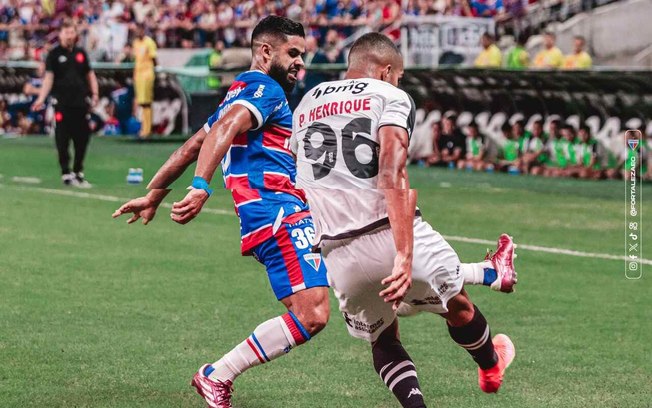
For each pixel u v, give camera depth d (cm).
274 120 1653
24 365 1997
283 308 2525
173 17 9206
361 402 1811
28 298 2581
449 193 4797
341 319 2436
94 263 3053
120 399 1802
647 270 3064
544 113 5712
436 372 2011
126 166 5878
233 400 1817
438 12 7206
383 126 1492
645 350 2183
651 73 5234
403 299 1562
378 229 1516
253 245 1658
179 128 7856
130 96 8219
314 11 8244
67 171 5038
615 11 7188
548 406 1803
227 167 1678
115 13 9412
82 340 2195
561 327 2381
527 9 7300
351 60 1622
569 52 7244
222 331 2295
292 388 1892
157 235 3566
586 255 3281
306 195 1582
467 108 5988
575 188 5022
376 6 7712
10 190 4788
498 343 1783
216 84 7250
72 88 4966
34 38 10231
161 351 2120
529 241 3534
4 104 8644
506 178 5488
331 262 1565
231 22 8781
